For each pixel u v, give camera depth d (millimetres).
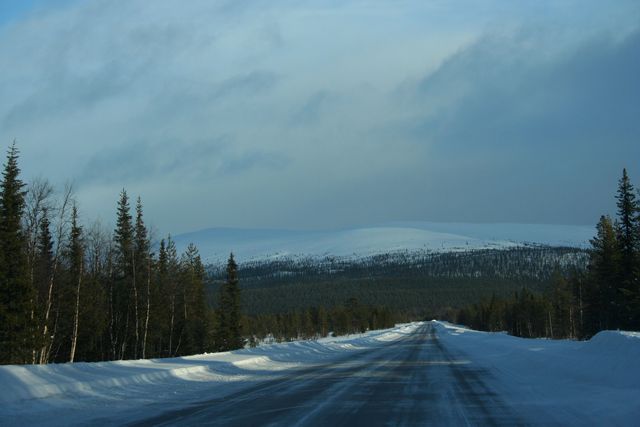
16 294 37219
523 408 10938
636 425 8719
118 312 54969
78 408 11695
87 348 51312
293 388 15453
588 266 64250
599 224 59625
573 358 17516
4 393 11562
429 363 24625
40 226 40469
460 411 10797
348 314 137250
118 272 54219
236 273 67500
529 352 23859
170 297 59969
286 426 9539
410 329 123812
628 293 50781
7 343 36438
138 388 15039
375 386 15578
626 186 53000
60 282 43844
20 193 38562
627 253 52812
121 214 53656
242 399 13219
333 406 11781
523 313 111188
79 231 42844
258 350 31688
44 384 12867
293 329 122500
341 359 28609
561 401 11562
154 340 61406
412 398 12852
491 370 20078
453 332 86125
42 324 39500
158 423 10000
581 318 73125
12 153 38812
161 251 61812
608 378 13609
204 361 23234
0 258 36625
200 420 10289
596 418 9484
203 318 67688
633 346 14438
